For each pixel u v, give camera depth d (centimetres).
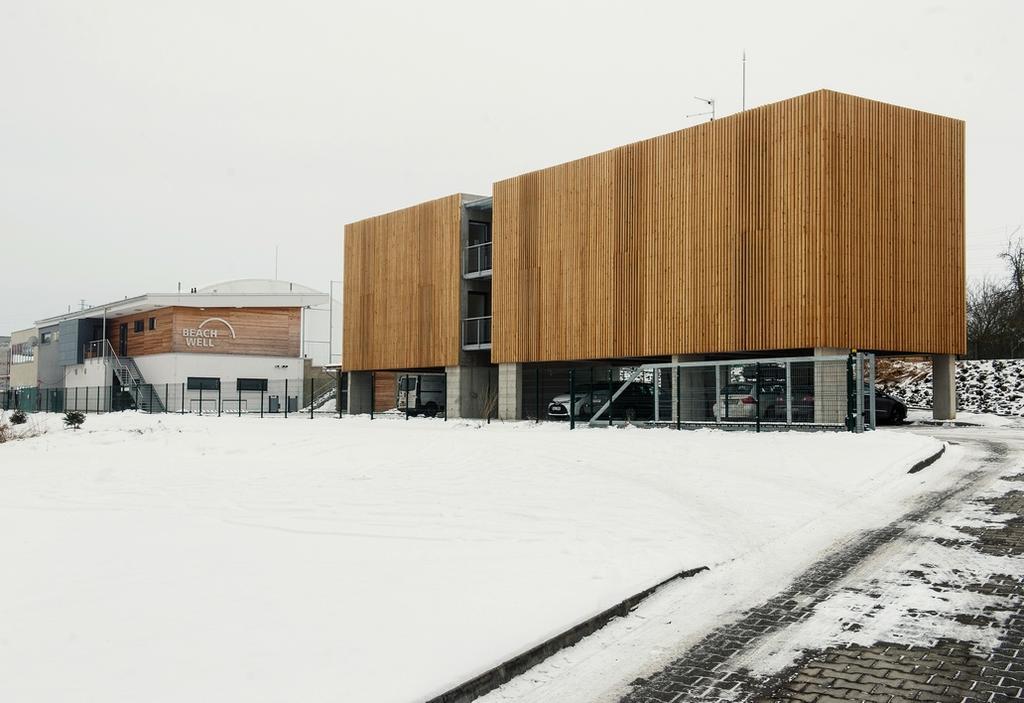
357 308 4453
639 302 3047
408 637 600
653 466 1521
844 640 643
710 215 2831
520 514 1080
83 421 3562
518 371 3584
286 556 840
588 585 738
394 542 909
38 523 1038
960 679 562
